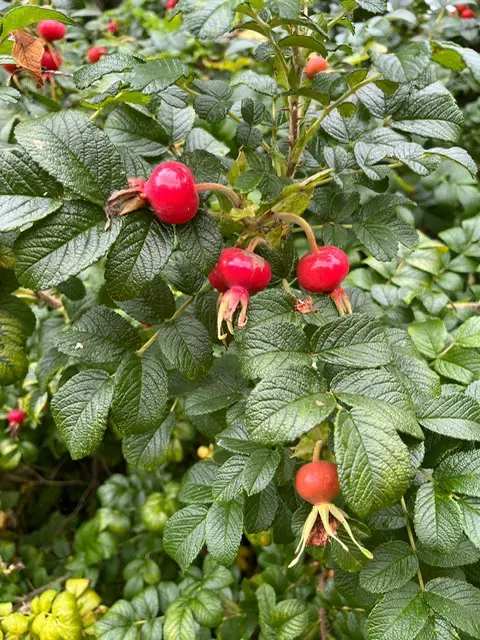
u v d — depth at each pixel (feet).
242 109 0.91
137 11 2.08
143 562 1.47
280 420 0.59
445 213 1.73
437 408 0.70
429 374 0.80
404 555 0.74
